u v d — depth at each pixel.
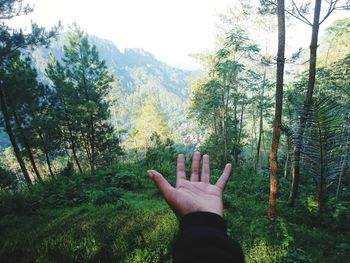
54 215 8.43
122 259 5.54
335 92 17.75
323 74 17.72
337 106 8.45
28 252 5.73
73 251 5.69
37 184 13.45
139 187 12.69
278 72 7.75
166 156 18.19
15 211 8.38
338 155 8.93
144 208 8.77
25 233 6.69
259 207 10.17
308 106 8.84
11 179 15.19
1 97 16.88
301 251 6.49
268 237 7.01
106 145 30.69
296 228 8.06
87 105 26.91
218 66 22.52
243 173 18.05
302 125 8.70
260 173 18.00
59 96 26.88
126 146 56.12
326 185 9.15
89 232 6.53
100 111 29.12
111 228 6.77
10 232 6.80
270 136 34.59
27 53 18.48
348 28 24.48
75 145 29.91
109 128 30.95
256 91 25.50
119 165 17.17
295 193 10.56
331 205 9.05
